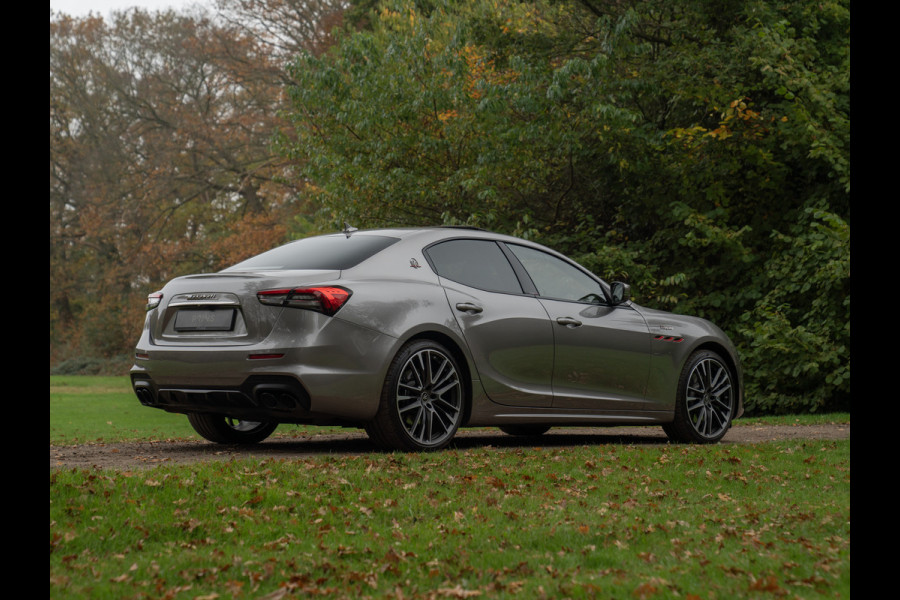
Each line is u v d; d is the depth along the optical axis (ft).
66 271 136.36
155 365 19.74
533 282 22.13
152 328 20.27
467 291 20.66
